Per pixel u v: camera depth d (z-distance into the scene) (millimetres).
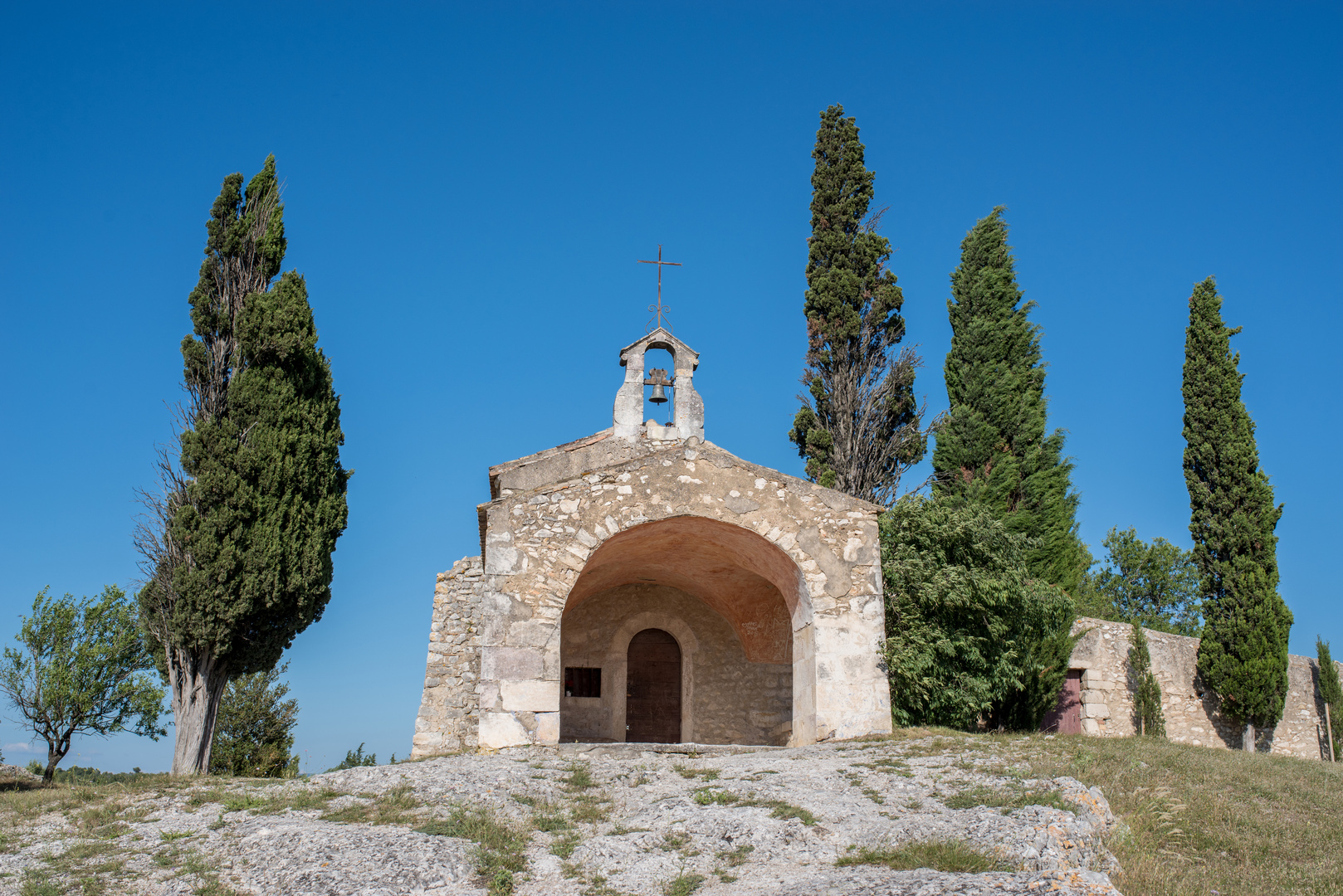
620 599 20125
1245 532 21344
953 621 15914
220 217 18922
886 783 10289
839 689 14891
